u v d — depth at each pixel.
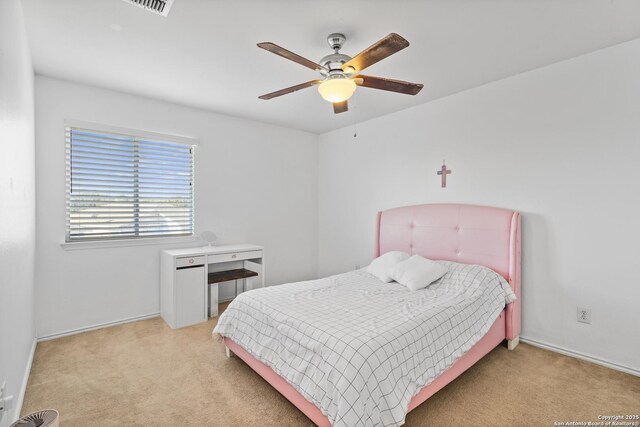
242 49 2.33
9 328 1.59
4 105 1.44
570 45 2.31
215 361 2.47
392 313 2.02
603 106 2.37
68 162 2.96
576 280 2.51
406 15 1.92
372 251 4.12
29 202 2.33
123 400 1.97
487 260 2.87
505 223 2.78
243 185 4.11
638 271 2.25
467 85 3.04
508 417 1.81
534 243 2.73
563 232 2.57
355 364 1.50
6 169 1.49
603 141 2.38
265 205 4.33
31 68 2.47
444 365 1.85
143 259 3.37
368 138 4.15
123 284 3.24
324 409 1.52
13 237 1.68
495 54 2.43
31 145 2.48
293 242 4.64
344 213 4.50
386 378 1.54
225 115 3.92
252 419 1.81
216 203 3.88
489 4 1.82
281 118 4.07
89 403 1.94
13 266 1.69
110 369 2.34
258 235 4.27
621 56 2.29
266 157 4.32
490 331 2.44
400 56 2.45
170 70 2.68
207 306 3.38
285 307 2.15
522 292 2.80
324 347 1.66
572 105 2.51
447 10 1.87
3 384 1.44
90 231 3.09
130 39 2.21
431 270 2.75
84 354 2.56
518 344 2.76
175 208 3.61
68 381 2.18
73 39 2.20
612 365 2.34
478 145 3.07
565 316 2.57
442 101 3.35
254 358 2.15
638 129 2.23
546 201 2.66
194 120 3.67
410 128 3.66
